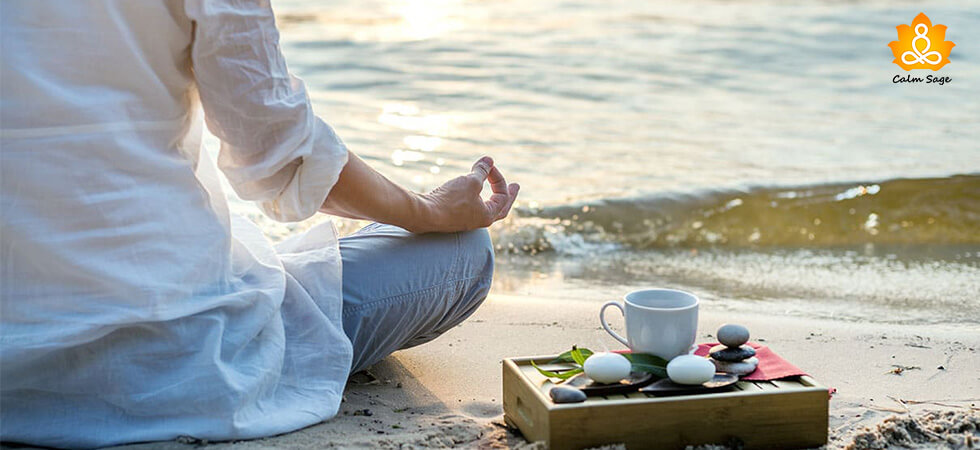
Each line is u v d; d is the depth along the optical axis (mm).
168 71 1589
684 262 4352
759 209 5043
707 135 6523
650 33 10430
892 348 2613
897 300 3596
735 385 1730
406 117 6848
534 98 7598
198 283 1677
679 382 1687
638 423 1650
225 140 1656
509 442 1797
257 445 1686
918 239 4676
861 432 1803
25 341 1565
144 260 1608
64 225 1549
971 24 10719
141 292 1599
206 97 1612
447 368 2373
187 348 1673
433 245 2045
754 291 3787
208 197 1694
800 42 9961
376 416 1946
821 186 5281
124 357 1642
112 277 1582
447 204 1986
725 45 9820
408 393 2146
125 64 1547
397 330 2059
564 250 4551
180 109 1633
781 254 4477
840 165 5723
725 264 4297
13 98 1497
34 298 1571
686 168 5688
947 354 2547
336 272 1930
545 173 5551
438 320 2139
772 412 1693
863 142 6305
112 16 1517
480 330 2781
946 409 2027
